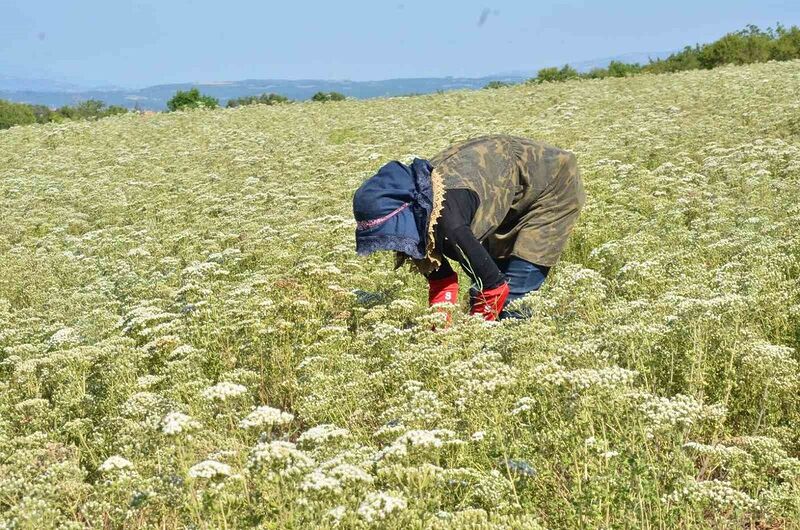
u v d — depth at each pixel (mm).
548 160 6102
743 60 45750
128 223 13992
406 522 3242
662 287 6527
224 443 4477
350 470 3436
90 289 9180
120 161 20469
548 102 26203
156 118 32781
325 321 7152
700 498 3551
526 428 4121
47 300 9219
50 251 12070
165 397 5336
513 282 6258
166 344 6371
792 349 4688
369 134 22219
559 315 6047
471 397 4270
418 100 33281
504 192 5887
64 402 5660
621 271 6781
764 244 6996
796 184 10211
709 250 7617
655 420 3764
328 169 15578
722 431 4465
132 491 4008
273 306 6902
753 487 3902
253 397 5672
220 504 3467
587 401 3938
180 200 14906
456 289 6266
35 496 4102
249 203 13641
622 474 3689
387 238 5488
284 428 5441
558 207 6184
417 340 5633
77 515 4352
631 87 28812
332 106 33656
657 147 14359
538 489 3842
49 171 20031
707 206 9609
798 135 14312
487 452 3936
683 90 24625
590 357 4777
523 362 4777
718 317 4980
